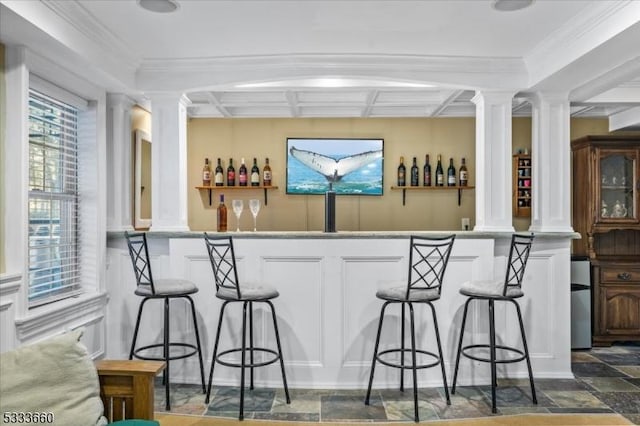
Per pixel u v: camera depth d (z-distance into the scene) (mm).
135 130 4066
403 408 3021
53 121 3098
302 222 5551
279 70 3506
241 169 5434
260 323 3400
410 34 3051
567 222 3666
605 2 2539
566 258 3582
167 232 3418
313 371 3371
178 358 3104
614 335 4496
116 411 1891
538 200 3727
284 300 3385
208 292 3432
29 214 2854
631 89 4184
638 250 4980
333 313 3363
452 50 3355
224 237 2928
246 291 2928
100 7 2635
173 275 3422
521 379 3518
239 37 3096
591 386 3406
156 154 3641
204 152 5562
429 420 2844
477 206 3775
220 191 5566
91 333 3297
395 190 5539
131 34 3035
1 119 2484
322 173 5535
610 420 2846
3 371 1649
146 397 1865
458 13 2734
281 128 5547
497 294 2965
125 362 1980
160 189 3646
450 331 3428
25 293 2551
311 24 2895
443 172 5512
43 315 2678
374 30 2982
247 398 3184
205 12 2711
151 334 3525
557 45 3100
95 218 3371
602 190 4699
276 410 2988
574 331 4371
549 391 3301
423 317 3416
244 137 5559
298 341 3383
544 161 3670
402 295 2883
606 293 4520
